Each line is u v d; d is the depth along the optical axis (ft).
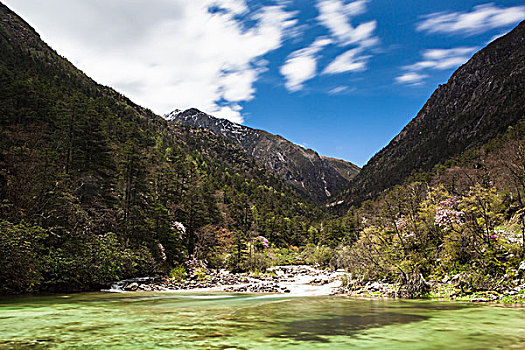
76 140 137.80
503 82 545.03
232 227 269.03
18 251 68.80
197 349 29.25
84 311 53.36
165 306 61.11
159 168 197.16
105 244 97.04
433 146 617.62
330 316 48.19
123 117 409.08
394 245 94.73
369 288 83.51
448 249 77.51
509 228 82.64
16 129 123.85
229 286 111.45
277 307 59.31
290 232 347.15
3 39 375.66
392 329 38.14
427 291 71.36
